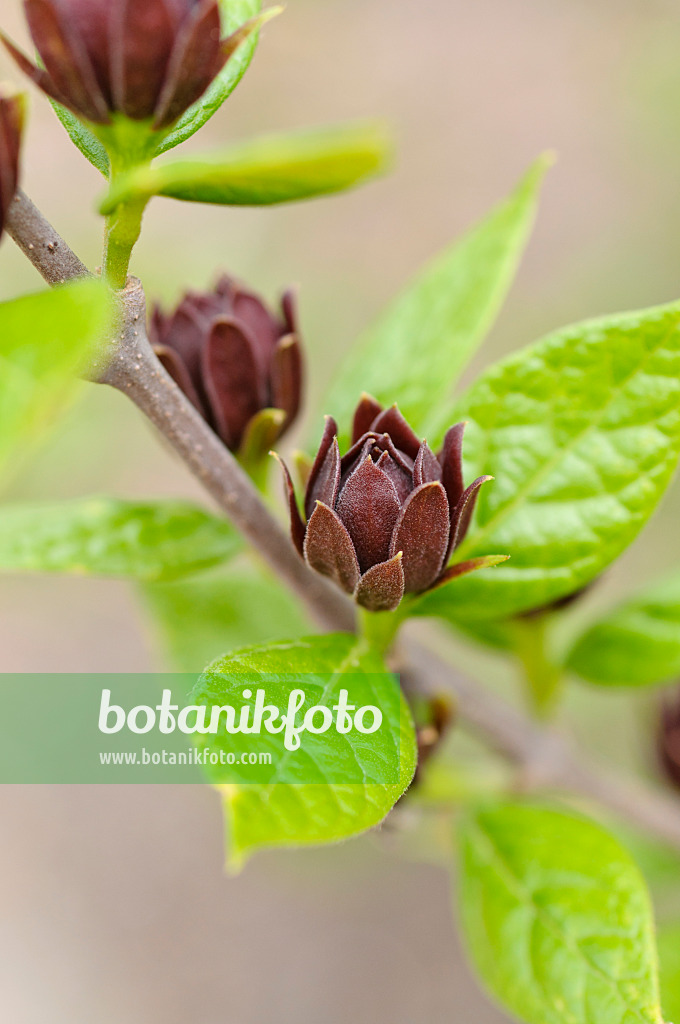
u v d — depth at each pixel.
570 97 1.02
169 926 0.90
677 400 0.35
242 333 0.36
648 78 0.93
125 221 0.32
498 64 1.05
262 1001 0.87
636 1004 0.35
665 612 0.40
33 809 0.93
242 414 0.37
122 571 0.37
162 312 0.37
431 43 1.06
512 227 0.38
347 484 0.33
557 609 0.40
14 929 0.90
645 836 0.45
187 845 0.92
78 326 0.29
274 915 0.90
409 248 0.95
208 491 0.35
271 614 0.43
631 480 0.35
